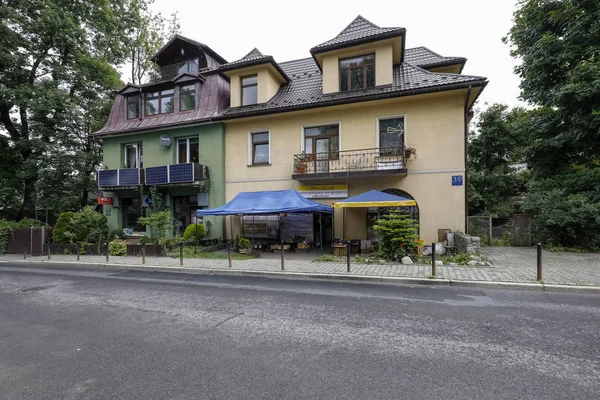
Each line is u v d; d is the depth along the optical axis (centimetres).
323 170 1322
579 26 1133
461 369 319
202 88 1612
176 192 1598
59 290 723
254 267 927
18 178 1941
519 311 505
